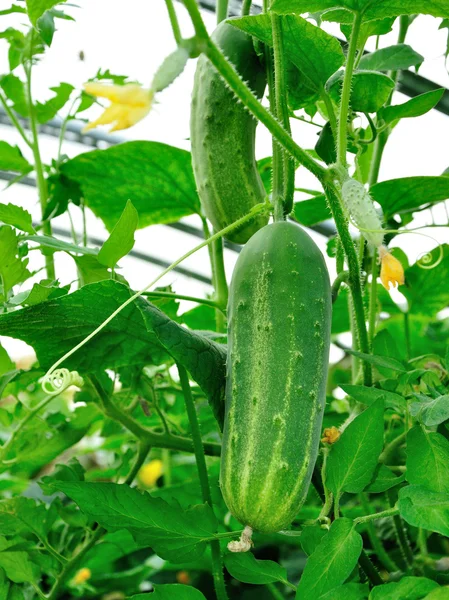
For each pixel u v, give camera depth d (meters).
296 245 0.33
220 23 0.46
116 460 0.65
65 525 0.51
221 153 0.44
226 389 0.33
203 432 0.60
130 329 0.39
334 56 0.39
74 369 0.41
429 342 0.76
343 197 0.31
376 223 0.30
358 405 0.43
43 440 0.50
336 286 0.38
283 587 0.53
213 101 0.44
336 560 0.29
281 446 0.30
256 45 0.44
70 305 0.36
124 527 0.32
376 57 0.44
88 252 0.41
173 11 0.25
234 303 0.33
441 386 0.39
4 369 0.46
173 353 0.35
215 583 0.37
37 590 0.43
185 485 0.56
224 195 0.44
